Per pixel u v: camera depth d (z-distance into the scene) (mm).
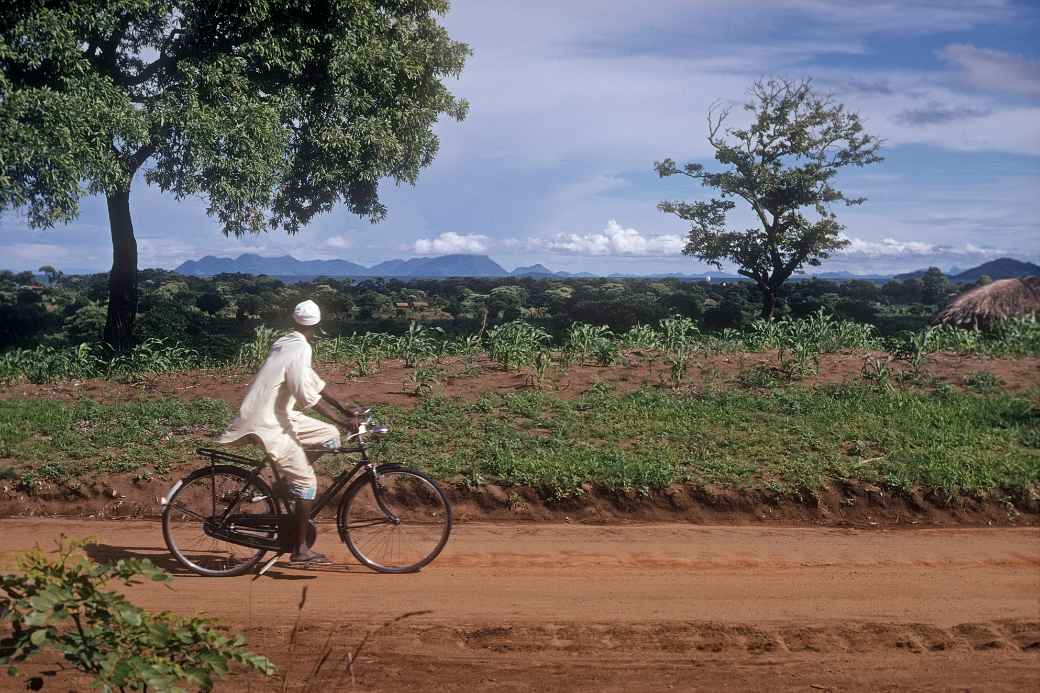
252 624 5223
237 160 18641
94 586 2764
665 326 14445
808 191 37156
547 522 7992
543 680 4508
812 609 5750
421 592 5949
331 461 8617
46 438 9578
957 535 7766
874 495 8352
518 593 5977
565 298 52906
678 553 7051
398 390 11852
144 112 18328
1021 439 10000
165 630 2752
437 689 4344
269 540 6285
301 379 6055
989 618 5617
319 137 20891
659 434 9953
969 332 15586
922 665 4828
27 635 2662
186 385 12539
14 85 17516
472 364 13516
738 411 10922
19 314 35281
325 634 5070
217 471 6312
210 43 19594
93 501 8062
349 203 24406
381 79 21625
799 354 12945
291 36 19797
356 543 6629
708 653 4949
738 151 37656
